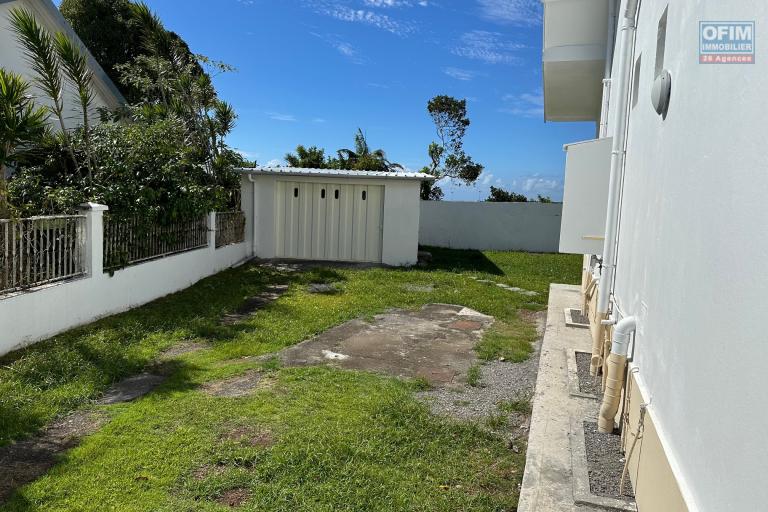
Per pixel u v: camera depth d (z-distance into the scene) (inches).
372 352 257.1
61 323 258.5
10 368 202.7
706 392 77.5
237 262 521.0
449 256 663.1
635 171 154.2
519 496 131.6
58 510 120.9
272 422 169.5
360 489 133.1
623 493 127.9
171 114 443.8
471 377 221.5
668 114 112.4
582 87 394.3
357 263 561.3
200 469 140.9
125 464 141.5
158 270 354.9
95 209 280.4
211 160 511.8
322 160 988.6
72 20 711.7
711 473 73.9
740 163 69.2
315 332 285.7
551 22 320.5
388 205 557.0
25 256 241.8
